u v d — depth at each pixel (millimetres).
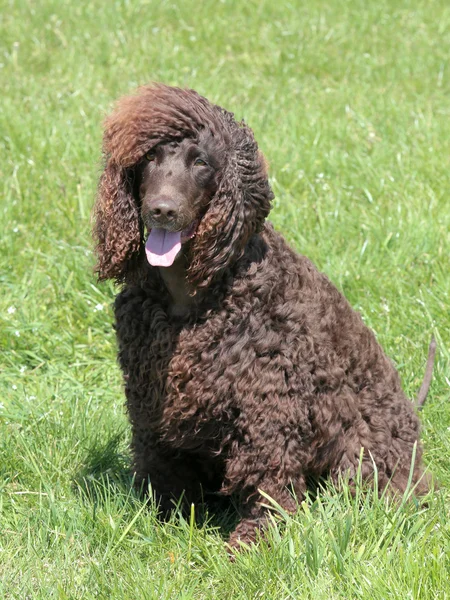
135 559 2041
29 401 2518
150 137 2039
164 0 5445
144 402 2172
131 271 2133
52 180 3299
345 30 5230
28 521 2139
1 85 4297
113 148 2072
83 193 3203
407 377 2582
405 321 2736
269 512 2115
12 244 2982
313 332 2137
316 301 2170
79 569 2047
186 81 4348
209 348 2088
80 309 2814
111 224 2100
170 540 2129
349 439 2234
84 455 2354
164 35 5023
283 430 2105
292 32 5125
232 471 2137
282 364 2094
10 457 2338
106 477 2293
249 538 2143
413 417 2324
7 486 2289
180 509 2238
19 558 2064
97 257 2168
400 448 2279
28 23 5090
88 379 2658
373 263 2939
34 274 2895
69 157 3455
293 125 3779
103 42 4812
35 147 3525
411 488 2271
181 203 2014
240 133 2088
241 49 4957
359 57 4863
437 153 3518
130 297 2160
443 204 3197
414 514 2129
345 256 2930
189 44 4973
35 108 3939
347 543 2033
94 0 5422
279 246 2182
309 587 1958
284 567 2012
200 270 2059
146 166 2064
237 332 2082
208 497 2309
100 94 4188
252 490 2143
